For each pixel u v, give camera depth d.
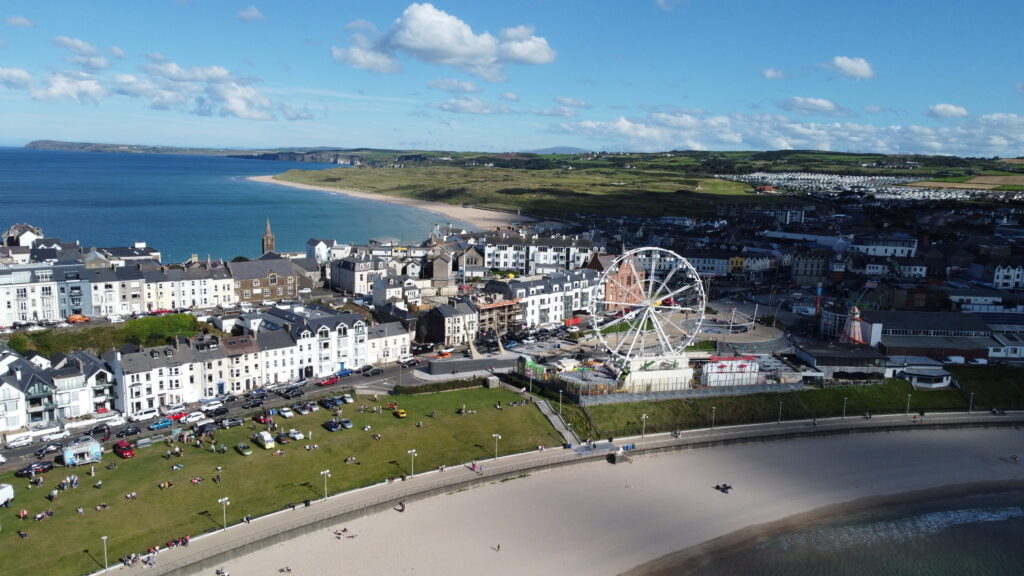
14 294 193.00
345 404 157.62
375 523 116.50
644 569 107.75
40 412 143.12
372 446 138.25
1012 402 179.00
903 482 140.12
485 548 110.69
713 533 119.00
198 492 117.75
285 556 106.19
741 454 151.12
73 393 147.12
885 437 162.88
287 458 130.25
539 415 159.50
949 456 152.88
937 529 123.19
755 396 174.88
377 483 126.69
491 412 157.62
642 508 126.06
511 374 184.75
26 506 109.88
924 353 197.12
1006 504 132.75
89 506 111.00
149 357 154.38
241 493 119.12
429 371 184.88
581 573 105.88
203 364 160.38
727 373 178.25
